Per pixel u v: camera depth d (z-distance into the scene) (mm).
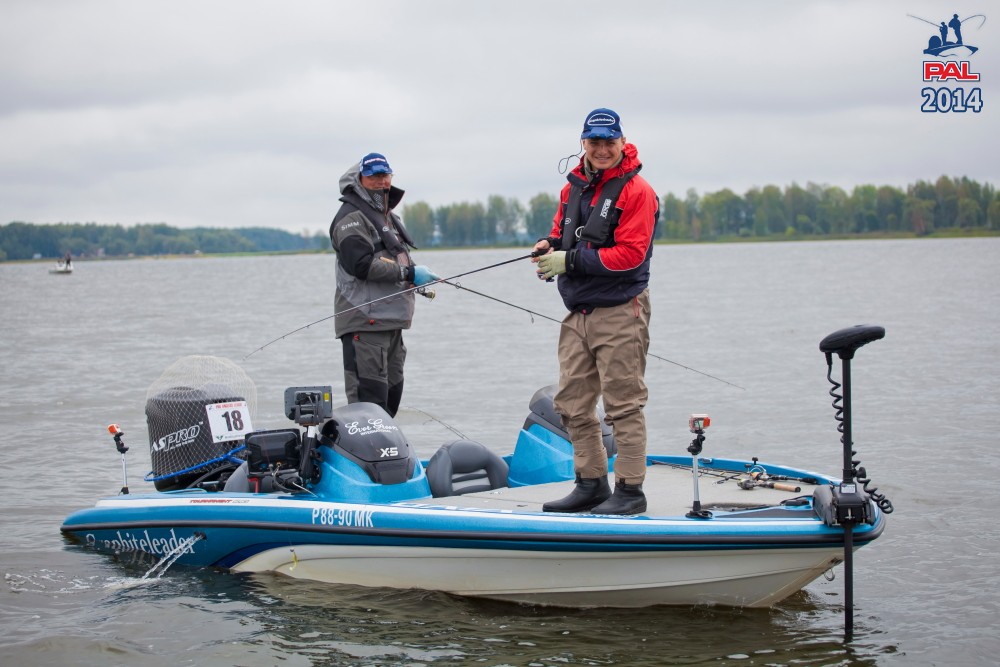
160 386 7086
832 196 141750
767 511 5324
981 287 35688
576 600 5602
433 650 5152
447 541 5578
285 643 5277
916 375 14195
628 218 5254
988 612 5629
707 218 148125
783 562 5254
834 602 5805
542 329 22812
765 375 14703
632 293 5312
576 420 5590
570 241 5418
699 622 5449
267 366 16828
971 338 18766
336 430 6293
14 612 5797
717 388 13562
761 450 9820
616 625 5418
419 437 10742
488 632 5359
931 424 10688
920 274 46906
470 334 21922
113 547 6906
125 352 19672
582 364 5520
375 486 6152
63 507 8055
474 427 11281
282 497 6203
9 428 11422
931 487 8141
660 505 5633
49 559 6730
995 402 11891
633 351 5355
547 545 5363
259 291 48719
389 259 7016
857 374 14453
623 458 5477
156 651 5238
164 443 6965
